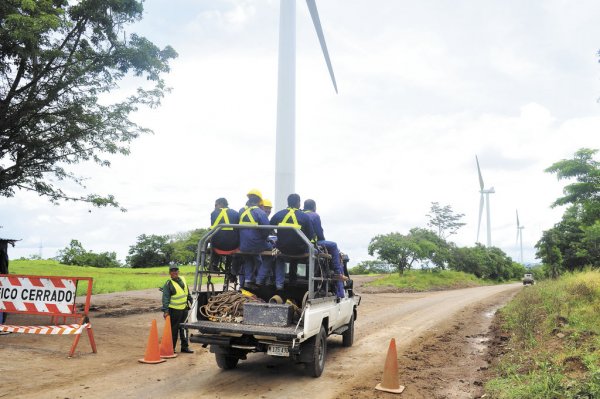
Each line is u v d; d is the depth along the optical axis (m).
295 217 7.59
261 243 7.71
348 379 7.39
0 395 5.96
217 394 6.36
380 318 16.66
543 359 7.80
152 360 8.23
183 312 9.24
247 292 7.84
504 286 60.38
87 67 13.14
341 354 9.61
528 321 12.20
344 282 10.30
